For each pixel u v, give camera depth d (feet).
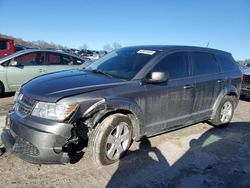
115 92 13.16
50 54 29.96
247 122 22.85
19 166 12.87
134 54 16.25
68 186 11.62
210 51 19.45
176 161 14.48
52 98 11.71
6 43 40.63
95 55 84.99
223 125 20.35
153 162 14.15
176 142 17.01
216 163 14.58
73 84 12.96
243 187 12.43
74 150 14.58
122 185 11.98
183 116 17.01
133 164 13.79
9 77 27.78
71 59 31.17
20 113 12.42
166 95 15.40
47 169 12.80
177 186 12.16
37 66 28.99
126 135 13.91
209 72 18.62
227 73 20.12
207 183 12.55
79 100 11.95
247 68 38.83
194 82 17.08
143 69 14.69
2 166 12.75
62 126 11.50
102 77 14.39
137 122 14.28
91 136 12.87
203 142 17.40
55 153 11.59
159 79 14.08
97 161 13.01
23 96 12.76
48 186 11.51
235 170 13.93
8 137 12.78
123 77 14.48
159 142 16.74
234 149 16.62
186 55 17.25
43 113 11.67
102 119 12.98
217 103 19.36
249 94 32.42
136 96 13.89
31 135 11.46
